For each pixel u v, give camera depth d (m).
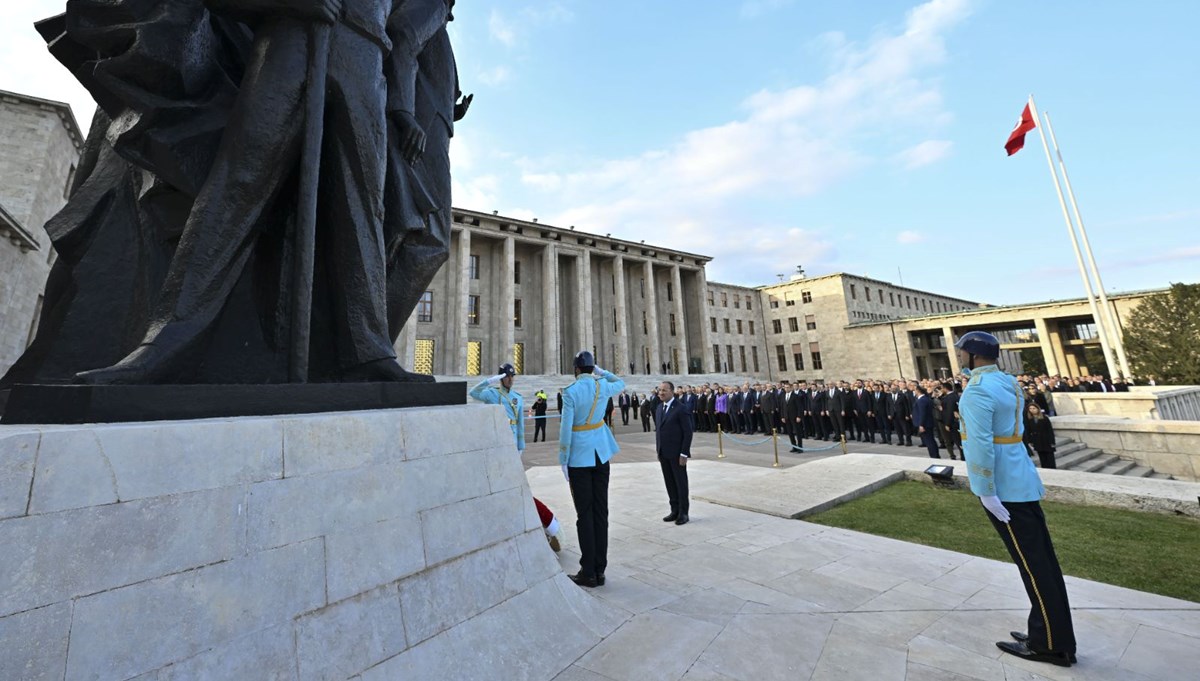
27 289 15.84
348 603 2.01
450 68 4.28
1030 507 2.78
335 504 2.07
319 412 2.49
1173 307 30.00
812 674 2.46
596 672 2.47
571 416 4.00
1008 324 39.84
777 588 3.64
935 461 8.63
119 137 2.49
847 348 48.59
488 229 39.78
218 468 1.77
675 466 5.76
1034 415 9.81
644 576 3.92
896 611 3.23
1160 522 5.27
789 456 12.77
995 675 2.46
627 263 48.81
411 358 34.03
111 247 2.82
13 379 2.60
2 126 16.22
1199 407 17.50
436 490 2.52
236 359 2.75
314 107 2.67
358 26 2.97
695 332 51.06
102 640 1.41
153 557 1.56
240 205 2.51
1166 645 2.75
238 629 1.69
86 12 2.50
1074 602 3.41
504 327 38.53
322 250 3.06
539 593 2.85
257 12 2.69
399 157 3.54
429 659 2.16
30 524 1.37
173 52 2.50
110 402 1.85
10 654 1.26
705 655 2.63
